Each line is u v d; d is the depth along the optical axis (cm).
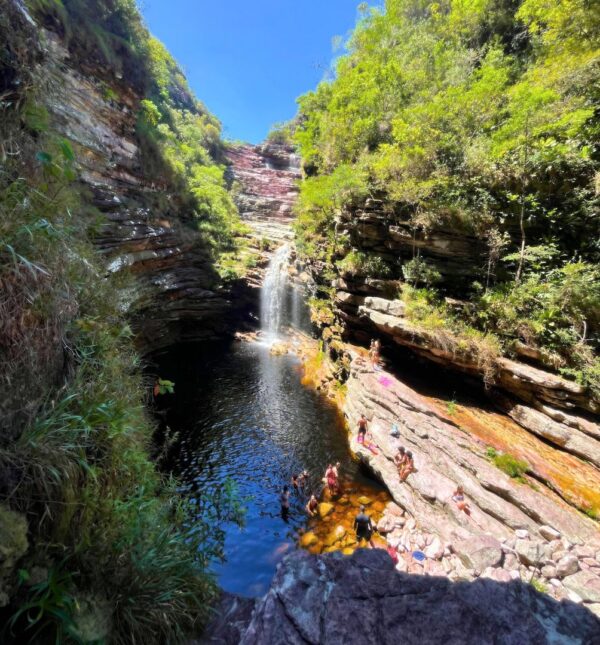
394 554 763
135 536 269
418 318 1290
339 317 1820
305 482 1052
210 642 249
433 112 1407
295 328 2638
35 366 276
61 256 324
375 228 1516
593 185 1143
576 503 766
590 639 213
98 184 1587
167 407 1513
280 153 5394
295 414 1501
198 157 3859
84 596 217
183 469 1110
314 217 2152
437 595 232
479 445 955
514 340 1131
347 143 1978
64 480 243
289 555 270
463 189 1347
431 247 1409
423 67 1825
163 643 246
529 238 1286
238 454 1203
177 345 2356
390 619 216
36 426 244
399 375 1415
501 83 1353
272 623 222
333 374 1784
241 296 2775
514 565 665
